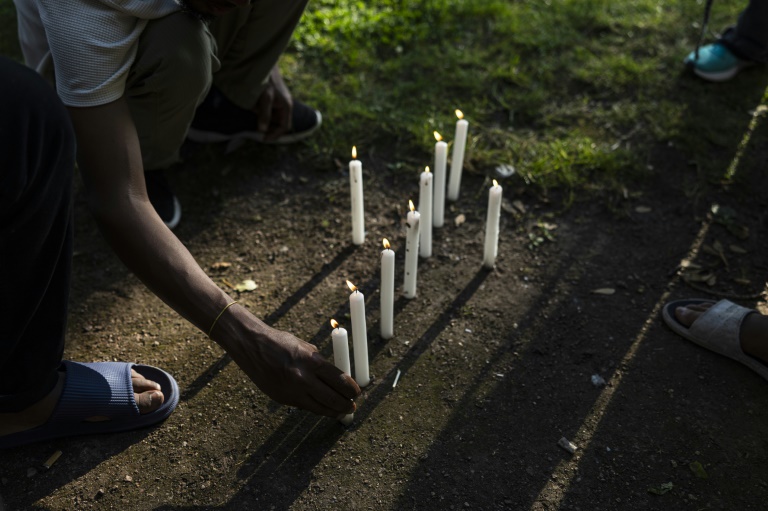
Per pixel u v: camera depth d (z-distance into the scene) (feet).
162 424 6.53
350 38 11.94
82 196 9.18
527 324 7.63
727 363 7.16
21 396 5.69
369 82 11.26
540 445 6.37
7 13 12.14
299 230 8.90
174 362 7.13
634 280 8.19
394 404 6.75
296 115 9.78
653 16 12.69
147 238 5.34
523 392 6.87
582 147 9.93
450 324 7.63
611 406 6.73
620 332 7.52
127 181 5.45
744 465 6.18
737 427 6.52
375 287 8.13
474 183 9.62
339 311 7.79
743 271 8.28
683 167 9.78
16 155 4.43
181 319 7.63
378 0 12.78
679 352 7.28
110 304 7.76
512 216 9.12
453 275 8.27
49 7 5.24
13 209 4.62
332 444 6.37
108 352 7.21
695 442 6.38
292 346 5.37
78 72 5.31
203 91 7.39
